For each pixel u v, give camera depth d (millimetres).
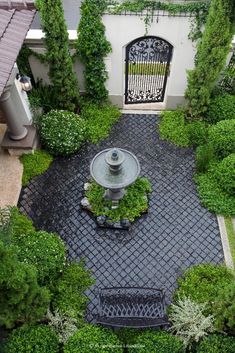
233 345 6223
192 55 9922
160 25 9172
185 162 9898
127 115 11141
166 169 9750
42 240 7613
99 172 8211
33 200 9117
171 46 9891
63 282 7504
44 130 9781
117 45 9633
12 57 7266
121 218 8570
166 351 6270
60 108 10602
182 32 9328
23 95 9289
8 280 5184
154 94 11289
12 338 6352
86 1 8625
